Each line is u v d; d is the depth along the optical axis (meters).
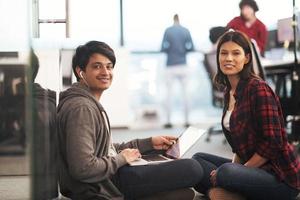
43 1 2.30
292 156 1.90
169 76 5.79
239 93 1.96
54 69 2.18
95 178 1.74
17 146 2.61
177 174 1.88
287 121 3.76
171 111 5.91
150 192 1.88
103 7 4.97
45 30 2.30
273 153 1.86
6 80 2.50
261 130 1.87
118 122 5.52
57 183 1.87
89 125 1.75
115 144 2.22
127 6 5.36
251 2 4.41
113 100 5.47
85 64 1.90
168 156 2.10
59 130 1.80
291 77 4.12
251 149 1.92
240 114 1.93
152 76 5.81
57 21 2.42
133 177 1.85
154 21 5.53
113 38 5.33
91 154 1.72
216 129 4.70
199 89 5.86
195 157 2.29
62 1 2.43
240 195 1.92
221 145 4.26
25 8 1.29
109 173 1.76
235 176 1.85
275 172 1.88
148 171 1.86
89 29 4.78
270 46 4.63
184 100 5.90
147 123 5.81
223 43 2.01
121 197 1.86
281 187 1.87
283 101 4.05
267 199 1.91
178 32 5.55
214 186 1.96
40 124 1.26
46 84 1.90
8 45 2.45
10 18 2.29
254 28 4.45
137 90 5.77
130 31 5.44
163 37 5.60
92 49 1.90
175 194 1.92
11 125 2.59
